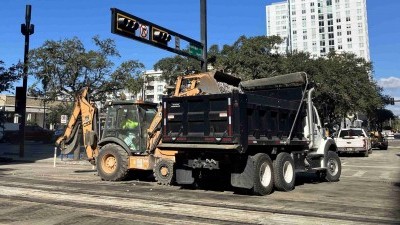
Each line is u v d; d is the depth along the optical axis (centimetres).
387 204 939
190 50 1839
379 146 4016
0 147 4088
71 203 945
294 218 785
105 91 2509
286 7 16462
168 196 1058
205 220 770
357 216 801
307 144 1327
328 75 3250
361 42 14512
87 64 2416
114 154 1399
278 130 1184
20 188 1190
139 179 1466
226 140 1023
